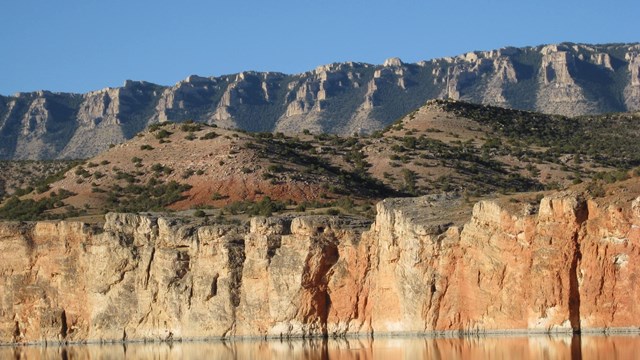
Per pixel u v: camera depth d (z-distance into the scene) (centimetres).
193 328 11900
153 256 12231
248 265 11712
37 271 12675
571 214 10231
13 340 12612
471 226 10762
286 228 11750
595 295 10125
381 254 11288
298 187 16550
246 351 10744
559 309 10200
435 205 11544
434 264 10875
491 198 11369
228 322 11725
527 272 10388
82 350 11775
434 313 10819
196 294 11919
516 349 9531
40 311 12550
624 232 10056
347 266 11456
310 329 11438
